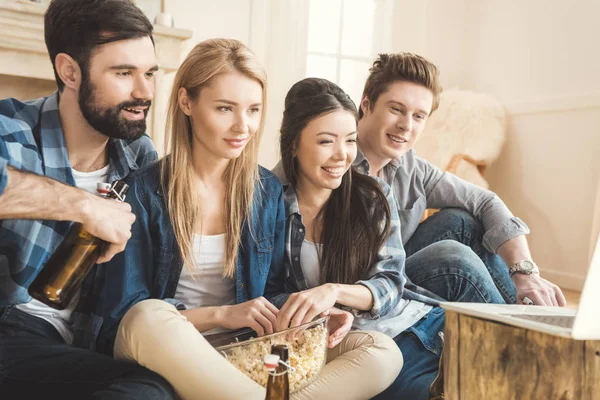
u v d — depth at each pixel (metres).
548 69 3.83
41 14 2.64
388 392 1.54
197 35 3.62
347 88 4.21
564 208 3.71
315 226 1.73
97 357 1.25
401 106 1.93
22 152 1.39
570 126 3.67
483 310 1.01
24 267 1.37
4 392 1.24
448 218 2.04
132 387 1.14
